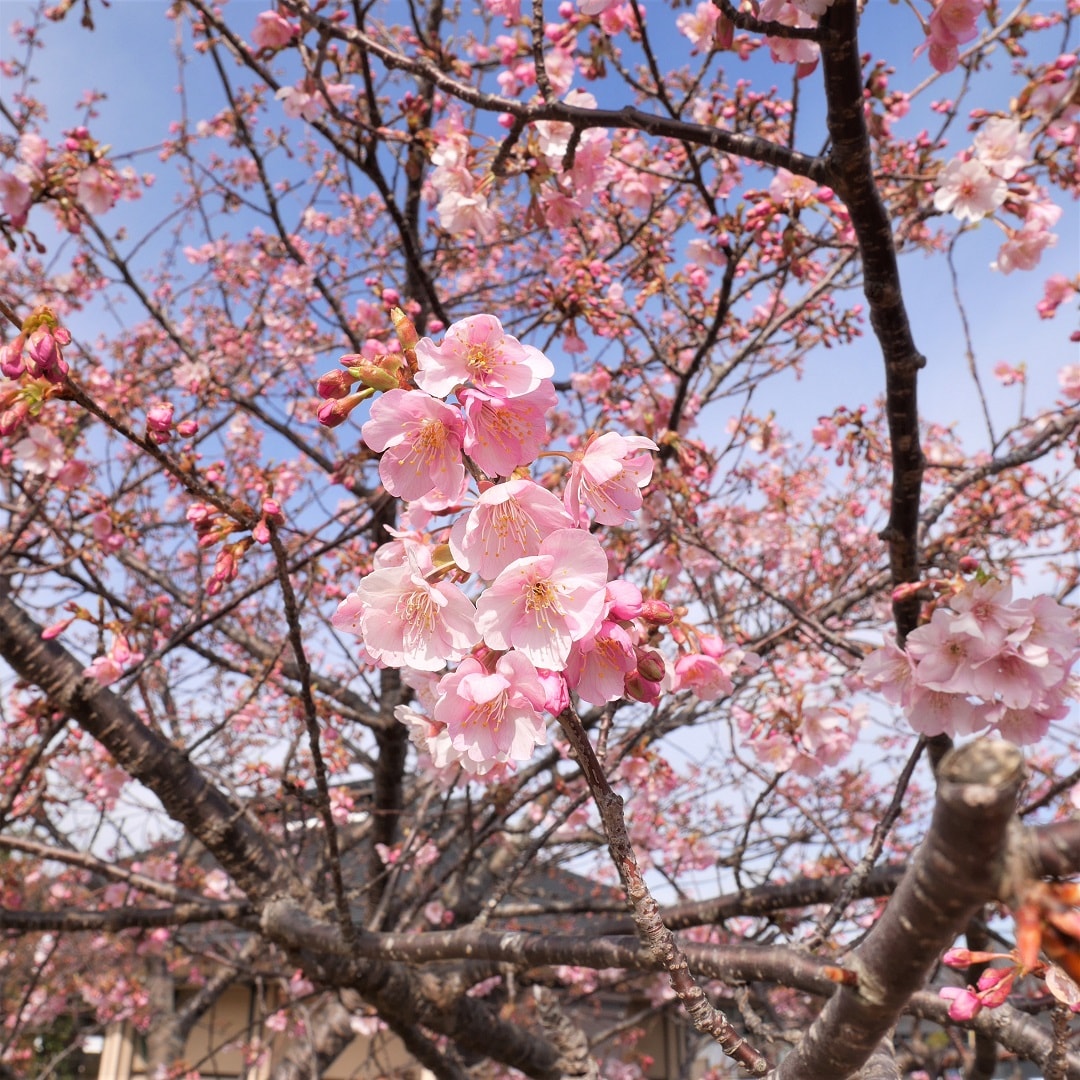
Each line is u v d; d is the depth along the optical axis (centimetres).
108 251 492
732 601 570
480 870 632
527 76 353
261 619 641
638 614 129
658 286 401
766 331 400
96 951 850
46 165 374
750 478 596
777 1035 221
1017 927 67
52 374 154
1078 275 390
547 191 333
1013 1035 200
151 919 392
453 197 329
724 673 212
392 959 287
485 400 128
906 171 406
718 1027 120
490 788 386
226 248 696
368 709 543
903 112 405
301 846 465
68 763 484
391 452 135
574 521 131
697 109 408
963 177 305
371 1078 777
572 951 220
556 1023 439
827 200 326
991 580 204
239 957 685
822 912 523
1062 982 142
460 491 135
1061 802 325
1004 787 67
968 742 71
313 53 332
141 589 595
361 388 142
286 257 661
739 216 330
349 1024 652
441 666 138
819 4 193
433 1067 484
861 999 93
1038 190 340
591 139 321
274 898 371
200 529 181
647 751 362
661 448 350
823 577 593
